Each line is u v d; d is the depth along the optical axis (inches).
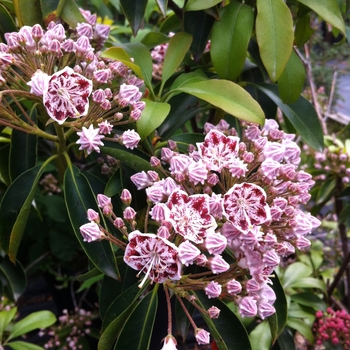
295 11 13.1
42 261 18.2
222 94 9.6
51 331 17.9
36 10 10.2
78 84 7.8
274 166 8.3
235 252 8.2
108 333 8.8
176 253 6.9
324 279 17.4
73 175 9.5
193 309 10.5
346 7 11.6
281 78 11.1
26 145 10.6
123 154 9.2
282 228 8.3
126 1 10.1
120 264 10.7
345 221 15.0
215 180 8.3
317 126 11.7
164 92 12.6
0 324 15.1
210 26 11.0
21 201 9.7
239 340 9.0
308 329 14.1
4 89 9.0
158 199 8.0
